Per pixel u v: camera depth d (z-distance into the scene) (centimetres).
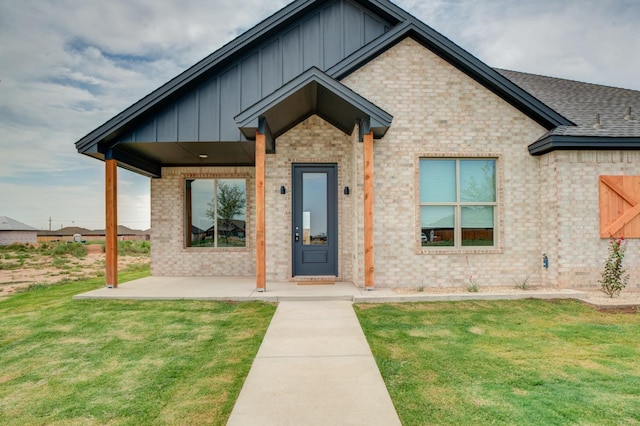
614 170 755
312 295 681
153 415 302
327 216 870
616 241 700
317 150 863
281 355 421
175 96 801
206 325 541
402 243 780
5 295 866
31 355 439
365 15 874
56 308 645
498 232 793
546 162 780
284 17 835
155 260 1025
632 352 426
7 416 305
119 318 580
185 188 1044
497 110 801
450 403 312
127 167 901
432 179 802
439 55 805
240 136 798
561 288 743
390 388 340
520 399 318
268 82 838
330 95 712
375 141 788
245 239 1041
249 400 321
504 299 671
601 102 950
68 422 294
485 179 805
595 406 306
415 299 663
